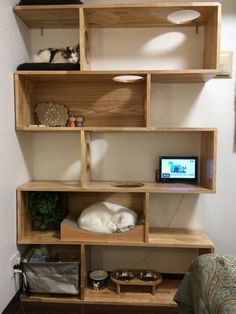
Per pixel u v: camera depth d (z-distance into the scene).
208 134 1.85
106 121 2.07
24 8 1.73
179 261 2.13
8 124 1.70
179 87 2.03
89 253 2.10
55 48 2.00
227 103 2.02
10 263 1.75
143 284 1.90
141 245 1.82
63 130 1.82
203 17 1.85
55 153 2.11
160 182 2.02
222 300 1.06
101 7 1.69
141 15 1.81
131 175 2.10
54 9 1.73
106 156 2.10
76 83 2.06
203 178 1.96
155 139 2.08
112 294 1.91
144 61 2.04
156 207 2.11
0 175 1.61
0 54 1.59
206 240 1.86
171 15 1.76
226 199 2.07
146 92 1.80
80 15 1.70
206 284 1.20
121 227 1.82
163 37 2.02
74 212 2.13
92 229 1.84
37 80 2.03
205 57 1.95
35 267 1.82
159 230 2.05
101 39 2.03
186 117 2.04
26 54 1.99
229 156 2.04
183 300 1.46
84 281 1.87
